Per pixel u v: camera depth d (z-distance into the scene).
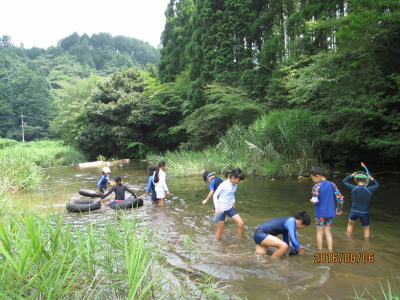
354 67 7.53
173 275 3.26
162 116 23.19
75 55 119.50
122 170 15.38
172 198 7.62
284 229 3.95
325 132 10.77
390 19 6.09
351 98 7.72
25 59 113.19
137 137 24.17
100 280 2.34
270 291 2.94
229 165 11.71
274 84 13.38
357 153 11.91
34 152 20.38
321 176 4.13
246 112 14.15
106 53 120.31
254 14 16.22
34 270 2.17
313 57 9.62
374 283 3.09
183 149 18.39
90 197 7.89
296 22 13.16
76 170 16.03
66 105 30.97
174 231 4.91
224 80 16.31
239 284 3.09
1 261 2.13
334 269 3.44
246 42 16.59
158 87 22.56
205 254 3.93
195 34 19.44
